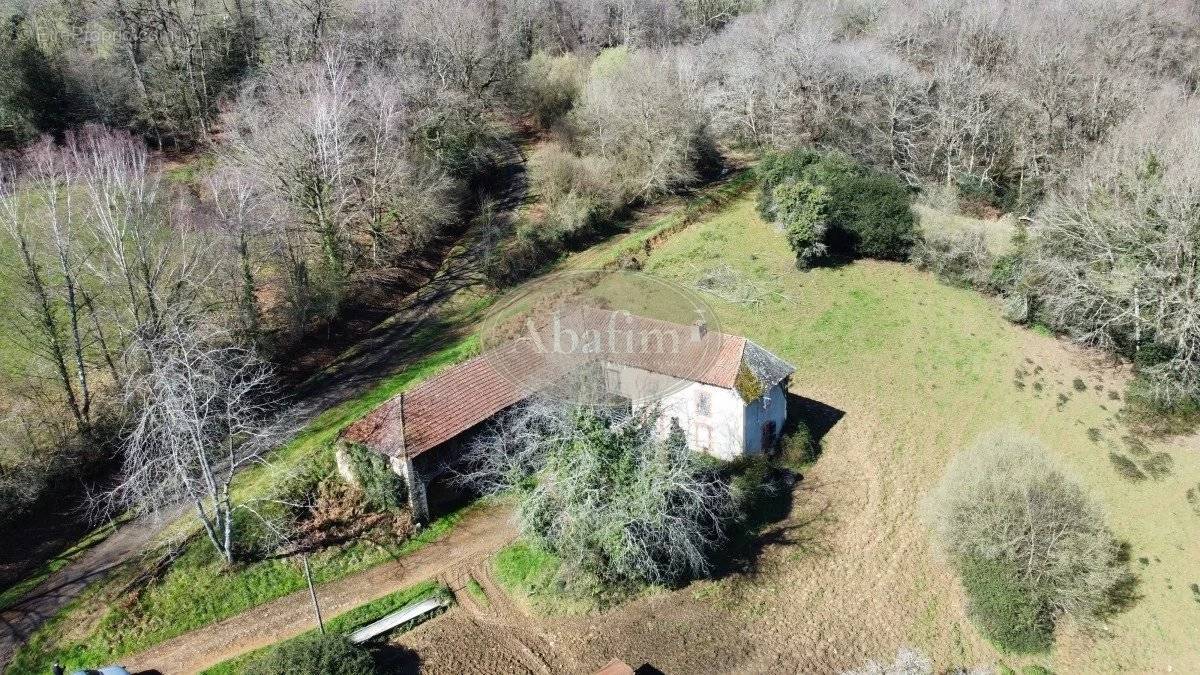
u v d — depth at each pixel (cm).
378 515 3753
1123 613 3612
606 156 6544
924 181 6631
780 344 5175
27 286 4341
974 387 4925
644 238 6112
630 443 3447
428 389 3922
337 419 4259
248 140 5834
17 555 3619
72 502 3934
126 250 4697
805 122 7056
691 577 3594
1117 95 6425
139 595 3344
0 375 4328
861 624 3456
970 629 3488
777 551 3769
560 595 3456
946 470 4228
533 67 7650
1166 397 4741
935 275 5906
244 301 4725
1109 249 5081
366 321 5428
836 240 6069
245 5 7894
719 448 4125
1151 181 5156
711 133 7075
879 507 4038
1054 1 8088
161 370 3494
